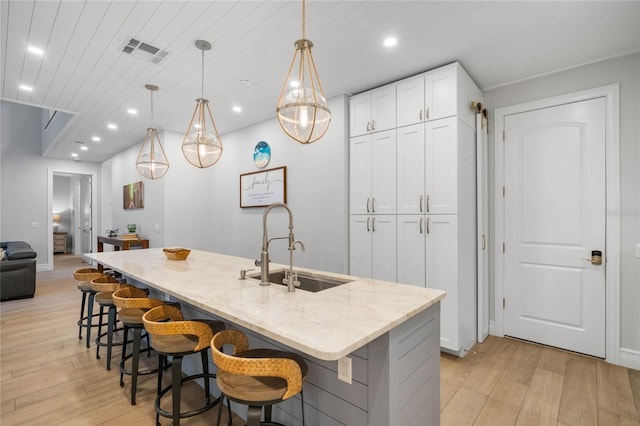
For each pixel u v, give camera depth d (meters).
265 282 2.02
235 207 5.11
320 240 3.83
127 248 5.23
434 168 2.95
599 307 2.82
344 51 2.72
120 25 2.37
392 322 1.32
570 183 2.97
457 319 2.81
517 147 3.28
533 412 2.07
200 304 1.64
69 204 10.57
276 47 2.67
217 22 2.33
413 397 1.50
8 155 6.76
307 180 4.00
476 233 3.25
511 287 3.30
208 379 2.12
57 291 5.25
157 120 4.64
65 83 3.36
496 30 2.41
